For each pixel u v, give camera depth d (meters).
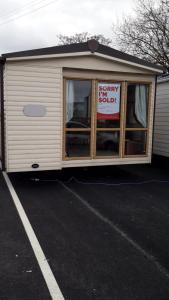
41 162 7.07
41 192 6.60
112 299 3.05
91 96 7.51
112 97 7.73
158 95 10.52
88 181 7.66
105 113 7.70
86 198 6.28
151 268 3.64
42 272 3.50
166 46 18.56
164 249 4.12
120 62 7.48
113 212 5.50
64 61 7.03
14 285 3.25
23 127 6.82
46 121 7.01
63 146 7.36
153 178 8.19
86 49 7.08
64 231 4.62
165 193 6.80
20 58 6.52
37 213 5.34
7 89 6.61
